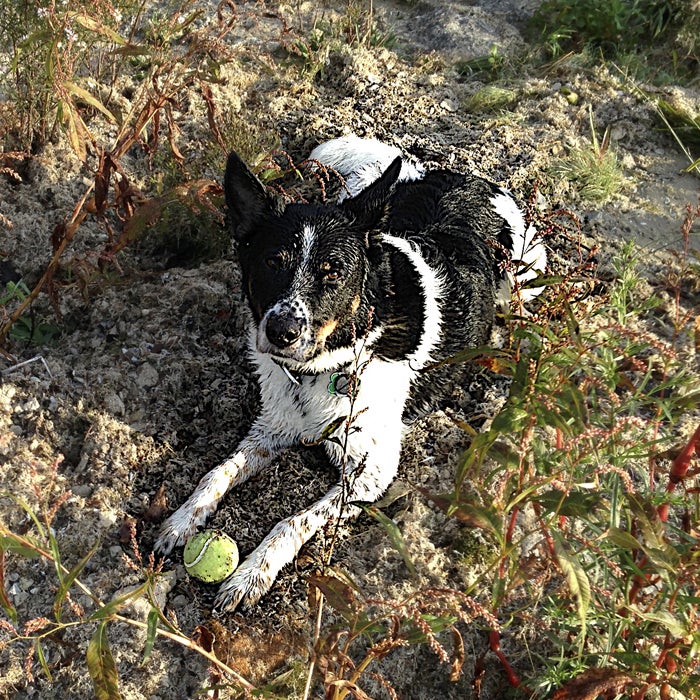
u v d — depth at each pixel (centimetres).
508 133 173
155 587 102
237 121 161
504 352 86
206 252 145
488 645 100
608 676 79
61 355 128
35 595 103
